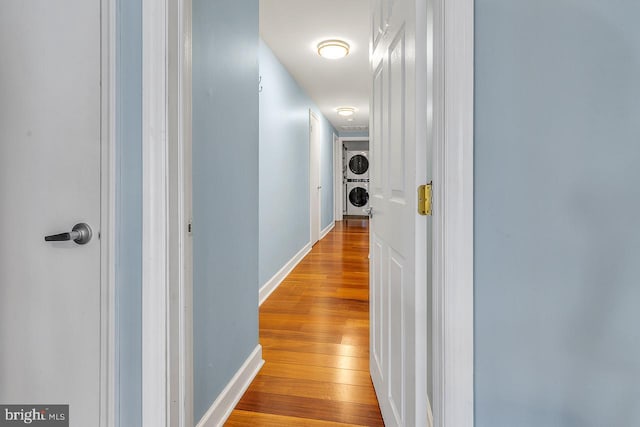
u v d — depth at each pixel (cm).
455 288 72
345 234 668
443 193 74
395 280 122
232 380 156
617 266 65
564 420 68
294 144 412
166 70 85
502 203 70
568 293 67
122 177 87
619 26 64
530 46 68
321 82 422
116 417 88
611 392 65
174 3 88
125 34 87
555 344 68
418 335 97
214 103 140
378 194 153
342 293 315
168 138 86
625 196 64
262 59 300
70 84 87
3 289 93
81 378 89
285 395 161
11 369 93
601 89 65
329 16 258
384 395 140
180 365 92
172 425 89
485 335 72
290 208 396
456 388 72
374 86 159
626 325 64
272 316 260
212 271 138
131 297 88
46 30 88
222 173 148
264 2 239
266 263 310
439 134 75
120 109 87
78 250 88
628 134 64
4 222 93
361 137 835
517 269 70
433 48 78
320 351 204
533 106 68
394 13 121
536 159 69
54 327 90
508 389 71
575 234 67
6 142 92
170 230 87
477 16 71
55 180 89
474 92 71
